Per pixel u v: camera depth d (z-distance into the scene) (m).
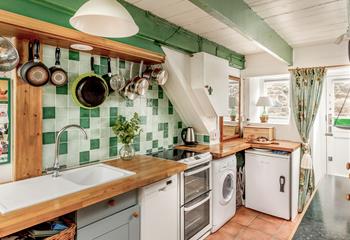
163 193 1.98
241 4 1.91
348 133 3.77
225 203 2.84
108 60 2.10
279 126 3.65
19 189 1.45
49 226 1.37
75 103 1.94
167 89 2.80
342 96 3.78
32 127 1.64
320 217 1.24
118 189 1.51
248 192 3.28
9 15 1.30
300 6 2.00
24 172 1.62
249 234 2.64
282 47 2.97
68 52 1.88
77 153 1.99
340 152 3.85
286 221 2.93
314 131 3.45
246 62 3.90
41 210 1.16
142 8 2.05
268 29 2.47
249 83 4.03
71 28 1.61
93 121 2.10
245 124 4.04
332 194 1.54
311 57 3.29
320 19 2.29
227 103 3.05
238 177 3.38
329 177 1.91
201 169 2.43
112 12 1.07
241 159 3.43
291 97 3.45
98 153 2.15
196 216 2.47
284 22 2.37
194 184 2.42
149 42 2.23
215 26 2.48
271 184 3.05
